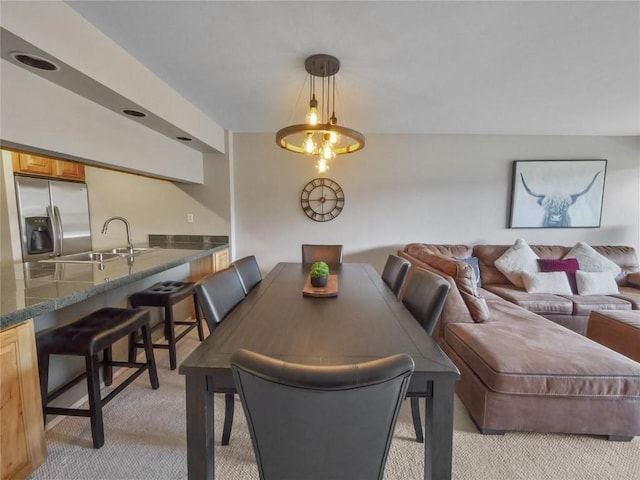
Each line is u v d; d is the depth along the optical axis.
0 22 1.21
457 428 1.74
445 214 3.93
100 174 3.80
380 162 3.88
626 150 3.83
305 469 0.84
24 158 3.12
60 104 1.77
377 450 0.83
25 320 1.27
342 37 1.75
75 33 1.54
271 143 3.84
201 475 1.02
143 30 1.69
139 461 1.46
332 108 2.89
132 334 2.21
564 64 2.06
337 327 1.31
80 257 2.74
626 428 1.60
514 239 3.96
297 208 3.92
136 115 2.26
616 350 2.28
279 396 0.74
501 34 1.72
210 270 3.39
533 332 2.02
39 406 1.40
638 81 2.32
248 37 1.75
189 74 2.21
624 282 3.47
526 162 3.81
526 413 1.63
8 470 1.25
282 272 2.43
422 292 1.61
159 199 3.81
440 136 3.85
